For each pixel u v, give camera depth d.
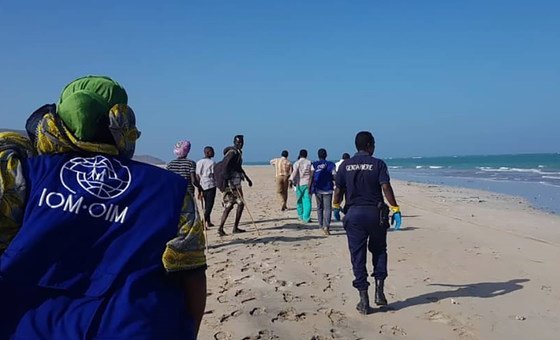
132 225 1.68
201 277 1.80
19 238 1.59
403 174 53.25
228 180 10.41
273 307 5.59
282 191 15.62
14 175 1.67
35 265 1.58
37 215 1.61
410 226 12.12
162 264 1.69
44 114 1.88
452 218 13.80
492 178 39.41
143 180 1.76
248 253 8.59
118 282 1.62
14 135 1.82
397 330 5.00
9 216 1.65
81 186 1.68
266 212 15.16
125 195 1.70
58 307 1.57
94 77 1.92
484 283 6.73
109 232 1.64
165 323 1.62
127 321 1.56
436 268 7.58
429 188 27.47
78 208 1.64
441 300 5.95
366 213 5.43
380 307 5.64
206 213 11.37
